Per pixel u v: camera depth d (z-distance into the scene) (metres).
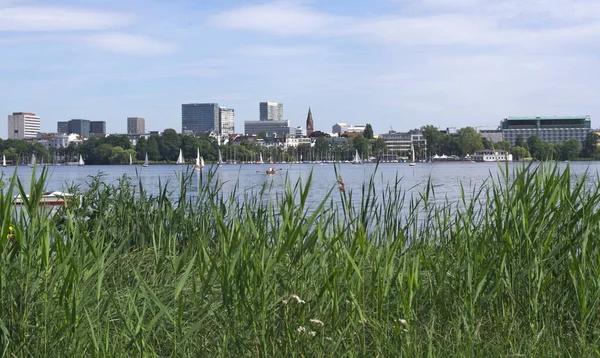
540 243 5.74
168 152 185.25
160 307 4.40
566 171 6.20
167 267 5.96
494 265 5.66
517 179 6.20
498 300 5.27
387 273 5.20
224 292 4.54
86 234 5.08
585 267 5.44
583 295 5.01
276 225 5.59
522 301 5.39
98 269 4.70
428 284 5.39
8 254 4.57
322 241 5.40
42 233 4.76
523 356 4.53
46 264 4.66
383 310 5.11
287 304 4.55
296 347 4.38
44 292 4.54
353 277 5.12
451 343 4.70
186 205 8.03
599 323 5.26
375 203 6.97
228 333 4.48
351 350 4.52
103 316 4.72
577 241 5.86
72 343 4.29
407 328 4.58
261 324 4.51
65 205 6.71
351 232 6.05
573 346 4.83
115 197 8.47
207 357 4.50
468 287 5.32
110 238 7.58
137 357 4.38
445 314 5.19
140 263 6.11
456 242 6.38
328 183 53.06
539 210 5.91
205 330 4.86
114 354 4.31
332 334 4.53
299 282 4.93
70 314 4.32
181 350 4.37
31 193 4.86
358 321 4.76
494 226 6.17
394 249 5.27
